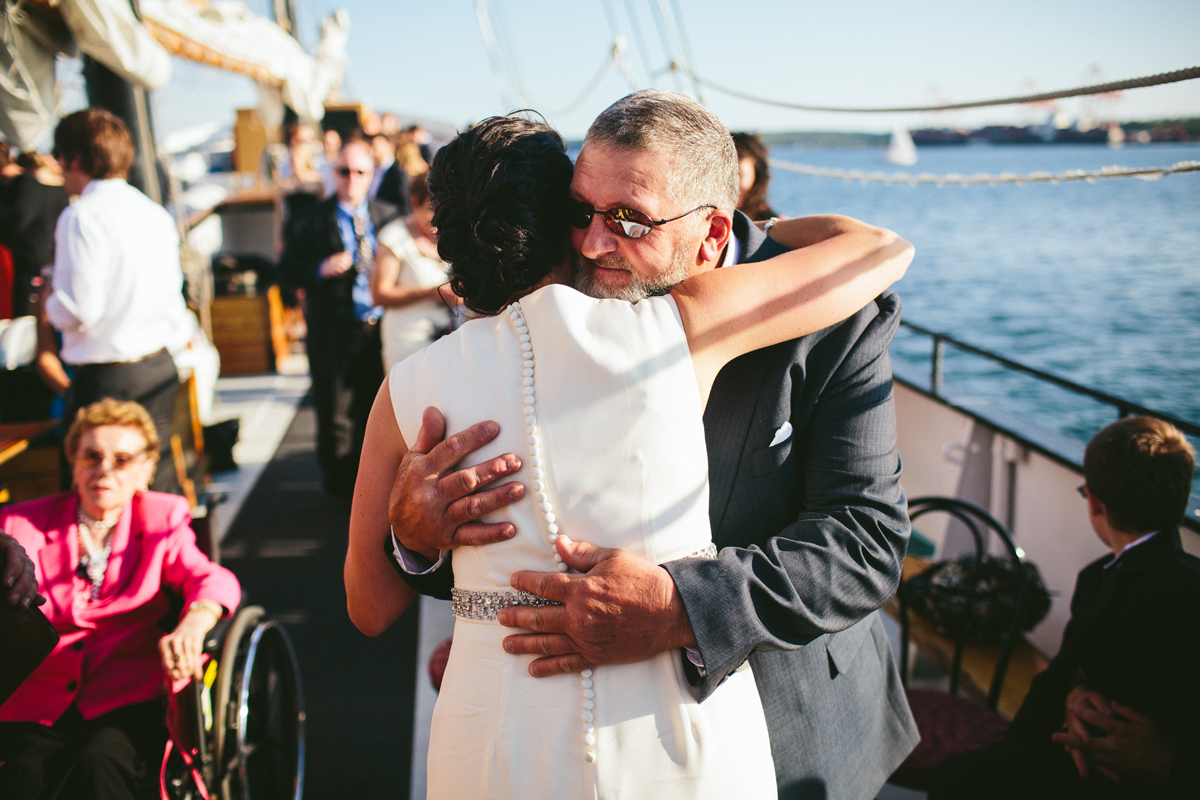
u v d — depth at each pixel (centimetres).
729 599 92
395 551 105
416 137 702
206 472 489
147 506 204
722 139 106
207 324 572
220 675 189
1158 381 1759
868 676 128
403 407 104
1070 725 162
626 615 90
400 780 255
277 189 796
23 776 172
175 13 557
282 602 371
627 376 92
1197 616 151
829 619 102
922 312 2652
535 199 101
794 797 115
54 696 189
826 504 110
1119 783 156
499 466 94
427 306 380
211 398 563
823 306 105
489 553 97
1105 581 171
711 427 112
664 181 101
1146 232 5016
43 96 377
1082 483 297
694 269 109
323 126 1240
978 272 3512
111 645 195
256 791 227
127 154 304
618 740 92
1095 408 1571
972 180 179
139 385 316
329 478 469
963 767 178
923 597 294
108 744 179
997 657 279
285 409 680
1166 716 151
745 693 100
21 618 133
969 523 230
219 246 922
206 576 200
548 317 95
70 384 324
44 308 310
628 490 93
